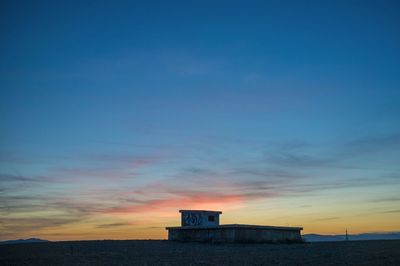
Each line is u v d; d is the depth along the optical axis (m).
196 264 21.78
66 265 21.48
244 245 34.88
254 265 21.36
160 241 40.31
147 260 23.53
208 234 38.16
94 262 22.67
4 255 26.58
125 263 22.23
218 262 22.58
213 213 44.00
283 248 32.16
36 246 33.94
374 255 25.88
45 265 21.55
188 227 39.53
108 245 34.78
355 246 34.31
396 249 30.53
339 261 22.81
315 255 26.25
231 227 36.53
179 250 30.03
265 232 38.25
